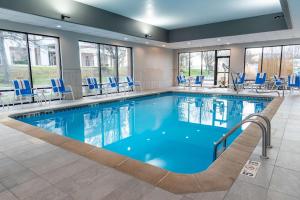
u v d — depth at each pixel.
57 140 3.09
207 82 12.48
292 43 9.52
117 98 7.93
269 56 10.39
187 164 3.04
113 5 6.43
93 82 8.27
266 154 2.37
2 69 6.51
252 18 7.84
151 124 5.19
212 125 5.01
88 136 4.35
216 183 1.86
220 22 8.58
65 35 7.36
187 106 7.30
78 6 6.14
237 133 4.33
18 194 1.75
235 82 9.63
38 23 6.25
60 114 6.14
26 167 2.23
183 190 1.76
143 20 8.34
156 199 1.64
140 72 10.88
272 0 6.03
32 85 6.96
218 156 2.62
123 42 9.68
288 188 1.77
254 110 6.43
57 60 7.43
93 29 7.05
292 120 4.11
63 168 2.19
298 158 2.36
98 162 2.32
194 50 12.45
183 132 4.53
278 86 9.15
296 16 5.76
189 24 9.09
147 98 9.05
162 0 5.93
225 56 11.56
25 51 6.71
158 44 11.02
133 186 1.83
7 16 5.43
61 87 7.04
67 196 1.70
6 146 2.85
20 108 5.84
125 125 5.13
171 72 13.24
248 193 1.70
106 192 1.75
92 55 8.85
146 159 3.21
